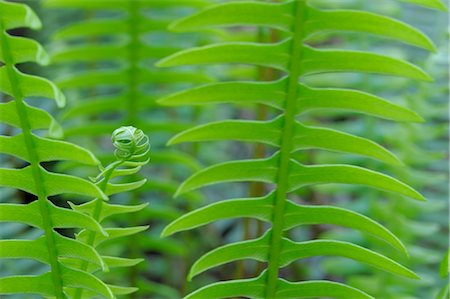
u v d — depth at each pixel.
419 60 0.55
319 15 0.32
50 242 0.32
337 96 0.33
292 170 0.33
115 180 0.48
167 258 0.58
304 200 0.61
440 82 0.49
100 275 0.46
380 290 0.45
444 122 0.51
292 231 0.59
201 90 0.33
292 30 0.32
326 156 0.48
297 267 0.56
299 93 0.33
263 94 0.33
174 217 0.47
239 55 0.33
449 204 0.48
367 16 0.32
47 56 0.30
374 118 0.50
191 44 0.57
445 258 0.32
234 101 0.33
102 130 0.47
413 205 0.47
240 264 0.46
